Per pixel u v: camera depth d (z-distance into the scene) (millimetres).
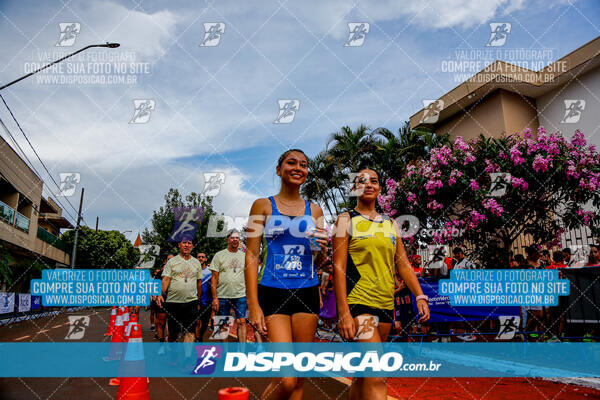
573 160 7734
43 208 37750
